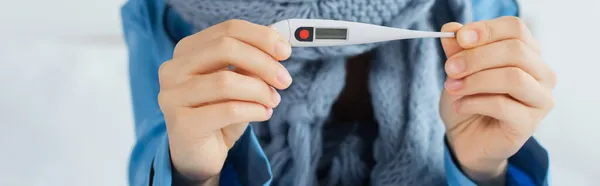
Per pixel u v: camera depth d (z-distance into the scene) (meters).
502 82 0.62
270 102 0.61
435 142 0.79
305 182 0.78
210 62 0.61
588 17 1.35
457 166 0.73
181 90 0.62
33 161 1.12
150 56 0.81
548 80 0.63
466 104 0.64
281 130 0.78
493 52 0.62
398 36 0.63
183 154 0.65
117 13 1.52
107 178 1.08
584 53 1.26
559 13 1.35
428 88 0.78
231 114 0.60
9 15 1.52
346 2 0.71
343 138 0.81
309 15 0.71
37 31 1.47
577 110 1.14
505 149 0.67
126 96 1.28
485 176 0.72
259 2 0.72
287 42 0.61
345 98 0.82
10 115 1.22
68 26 1.49
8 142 1.16
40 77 1.33
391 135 0.79
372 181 0.79
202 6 0.74
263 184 0.70
